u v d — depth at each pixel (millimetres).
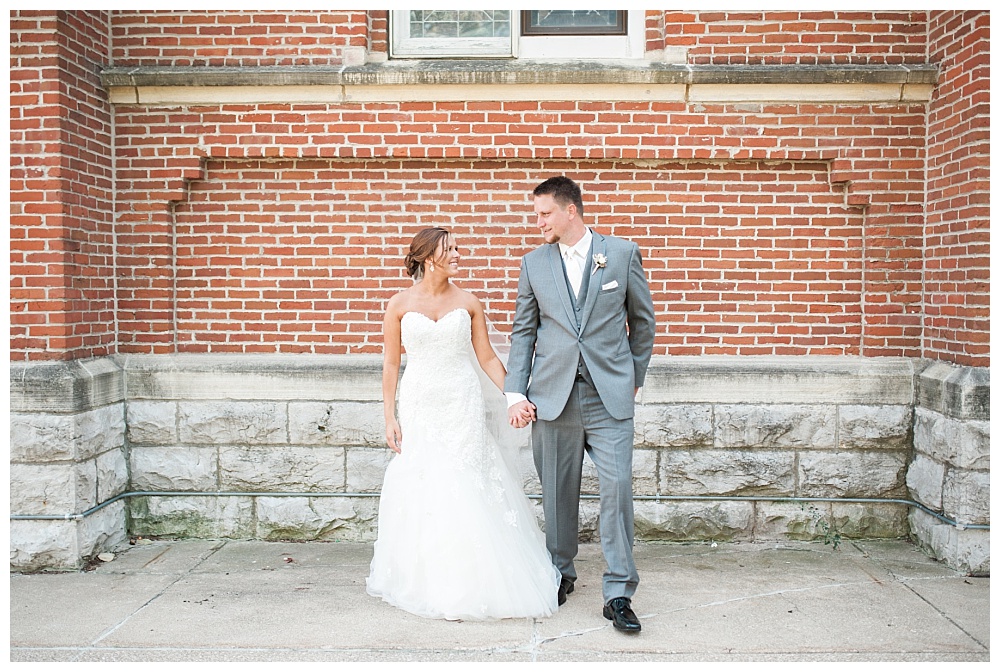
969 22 4320
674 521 4918
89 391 4586
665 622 3756
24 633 3668
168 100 4855
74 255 4559
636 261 3807
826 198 4906
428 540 3869
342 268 4973
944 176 4582
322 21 4855
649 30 4918
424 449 3961
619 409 3691
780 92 4762
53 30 4402
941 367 4609
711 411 4887
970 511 4316
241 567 4543
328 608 3943
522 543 3969
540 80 4730
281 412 4941
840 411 4875
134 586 4246
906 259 4848
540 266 3846
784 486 4914
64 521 4457
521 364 3889
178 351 5035
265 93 4824
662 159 4855
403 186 4945
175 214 4992
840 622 3746
